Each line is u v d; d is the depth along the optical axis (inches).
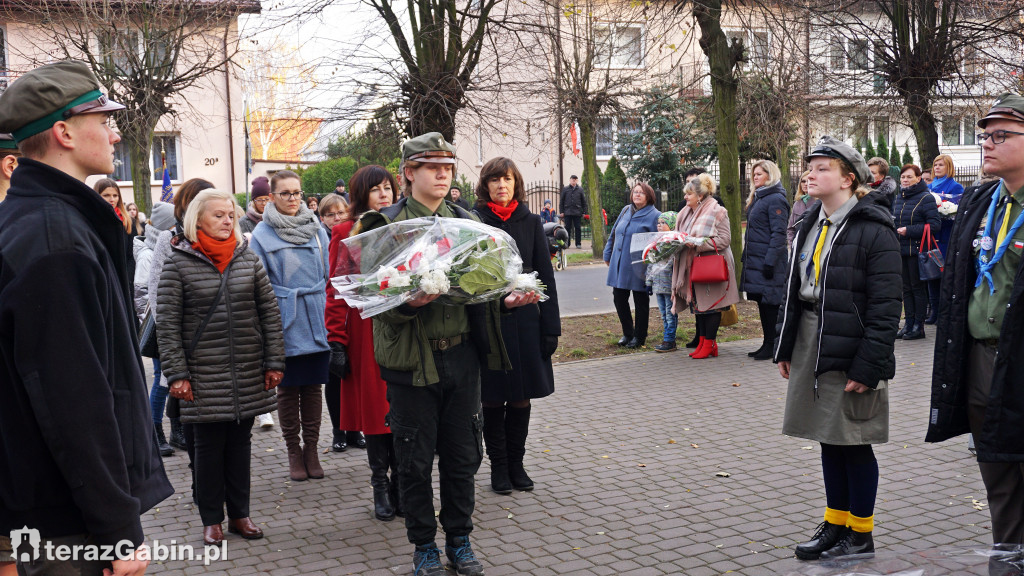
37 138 86.0
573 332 436.1
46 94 85.3
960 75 630.5
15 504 82.5
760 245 349.1
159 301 172.4
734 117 471.8
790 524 177.6
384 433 188.2
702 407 283.1
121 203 257.1
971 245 141.9
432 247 145.7
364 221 157.8
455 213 169.2
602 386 320.8
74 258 81.1
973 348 142.9
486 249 150.6
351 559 166.7
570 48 755.4
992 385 132.1
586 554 165.0
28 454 81.9
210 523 176.2
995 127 135.7
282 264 222.8
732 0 482.0
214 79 972.6
